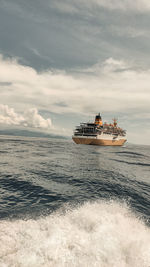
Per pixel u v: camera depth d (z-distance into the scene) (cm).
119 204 767
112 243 406
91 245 392
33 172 1397
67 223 504
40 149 3978
